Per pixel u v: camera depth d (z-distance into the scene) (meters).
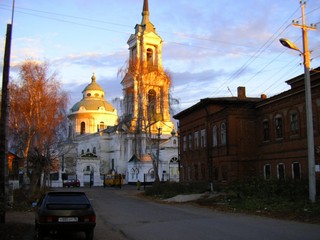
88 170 86.31
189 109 46.16
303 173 28.20
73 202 13.16
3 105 16.69
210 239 12.58
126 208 27.12
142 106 47.44
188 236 13.38
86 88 119.94
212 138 40.75
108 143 102.06
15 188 37.16
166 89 48.12
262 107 35.91
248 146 36.53
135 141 49.62
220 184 37.50
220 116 38.59
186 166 48.88
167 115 55.03
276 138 33.50
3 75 16.86
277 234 13.23
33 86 40.06
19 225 16.03
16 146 40.84
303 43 22.00
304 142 29.59
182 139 50.78
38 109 39.94
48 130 40.41
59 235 14.65
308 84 21.73
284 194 24.45
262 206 22.08
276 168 33.22
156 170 47.88
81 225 12.69
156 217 20.48
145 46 84.44
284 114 32.47
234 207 23.61
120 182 73.94
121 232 15.17
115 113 118.19
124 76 49.69
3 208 15.42
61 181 79.62
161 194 40.44
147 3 89.31
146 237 13.55
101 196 44.28
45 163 35.44
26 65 40.50
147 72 47.78
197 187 38.78
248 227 15.21
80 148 112.56
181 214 21.70
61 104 41.84
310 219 17.03
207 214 21.30
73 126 115.06
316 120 28.19
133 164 85.88
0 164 16.11
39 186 43.22
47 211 12.59
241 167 36.06
